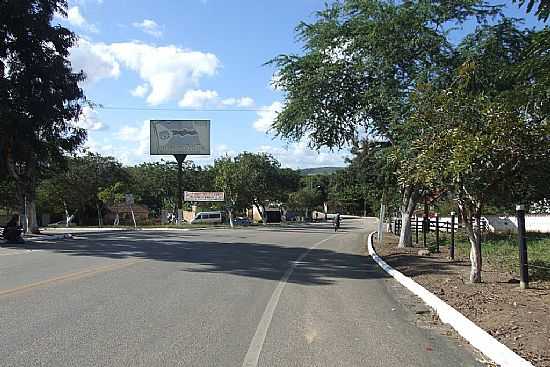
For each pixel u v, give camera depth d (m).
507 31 19.08
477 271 12.05
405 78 21.55
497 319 8.33
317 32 23.06
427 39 20.16
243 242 28.84
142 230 45.91
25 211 34.47
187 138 63.47
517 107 10.27
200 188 89.62
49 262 17.03
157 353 6.73
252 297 11.03
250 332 7.96
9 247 23.89
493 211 14.30
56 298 10.41
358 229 53.22
